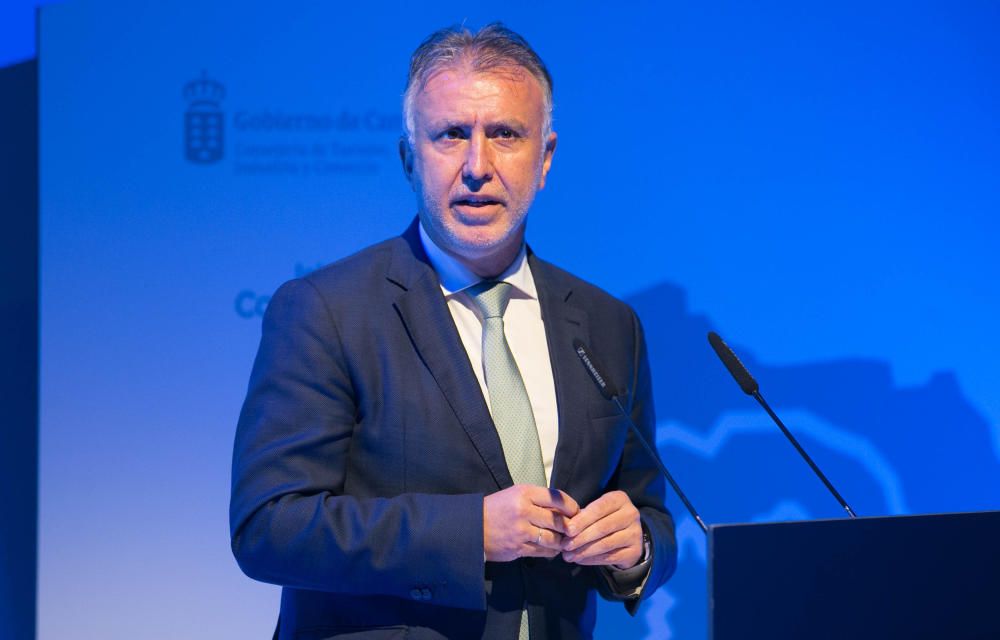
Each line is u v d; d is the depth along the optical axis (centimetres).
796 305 596
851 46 595
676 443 597
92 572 586
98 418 586
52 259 583
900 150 595
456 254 341
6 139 626
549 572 329
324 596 324
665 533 357
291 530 303
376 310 333
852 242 595
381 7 589
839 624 227
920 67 595
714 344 330
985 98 593
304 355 322
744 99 595
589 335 361
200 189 587
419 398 323
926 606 235
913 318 595
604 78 593
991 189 594
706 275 596
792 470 598
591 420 343
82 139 583
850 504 594
